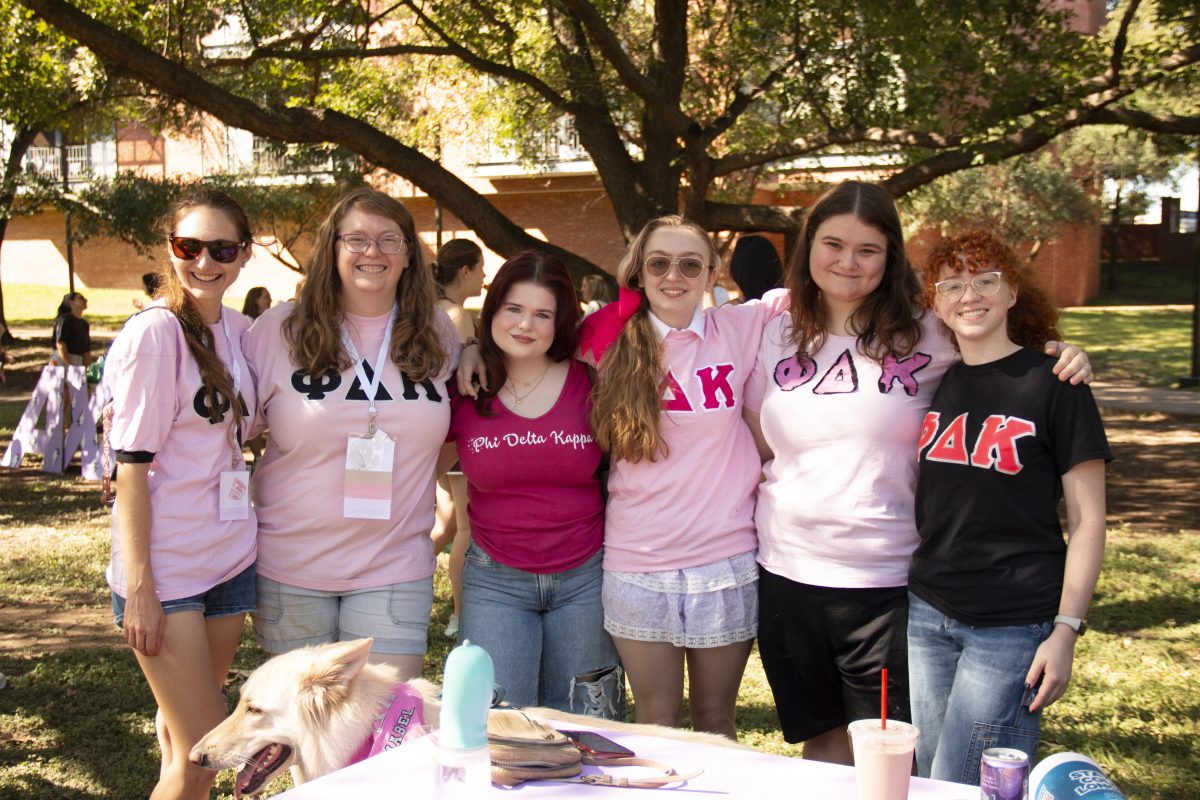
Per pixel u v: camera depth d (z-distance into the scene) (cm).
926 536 315
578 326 378
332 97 1316
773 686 364
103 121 1524
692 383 360
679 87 1070
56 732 506
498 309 368
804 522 345
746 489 370
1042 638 294
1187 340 2809
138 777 459
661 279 356
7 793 442
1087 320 3350
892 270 345
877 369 339
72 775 461
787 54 1074
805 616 347
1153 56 985
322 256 359
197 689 343
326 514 357
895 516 337
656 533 361
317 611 363
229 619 357
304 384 358
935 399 324
